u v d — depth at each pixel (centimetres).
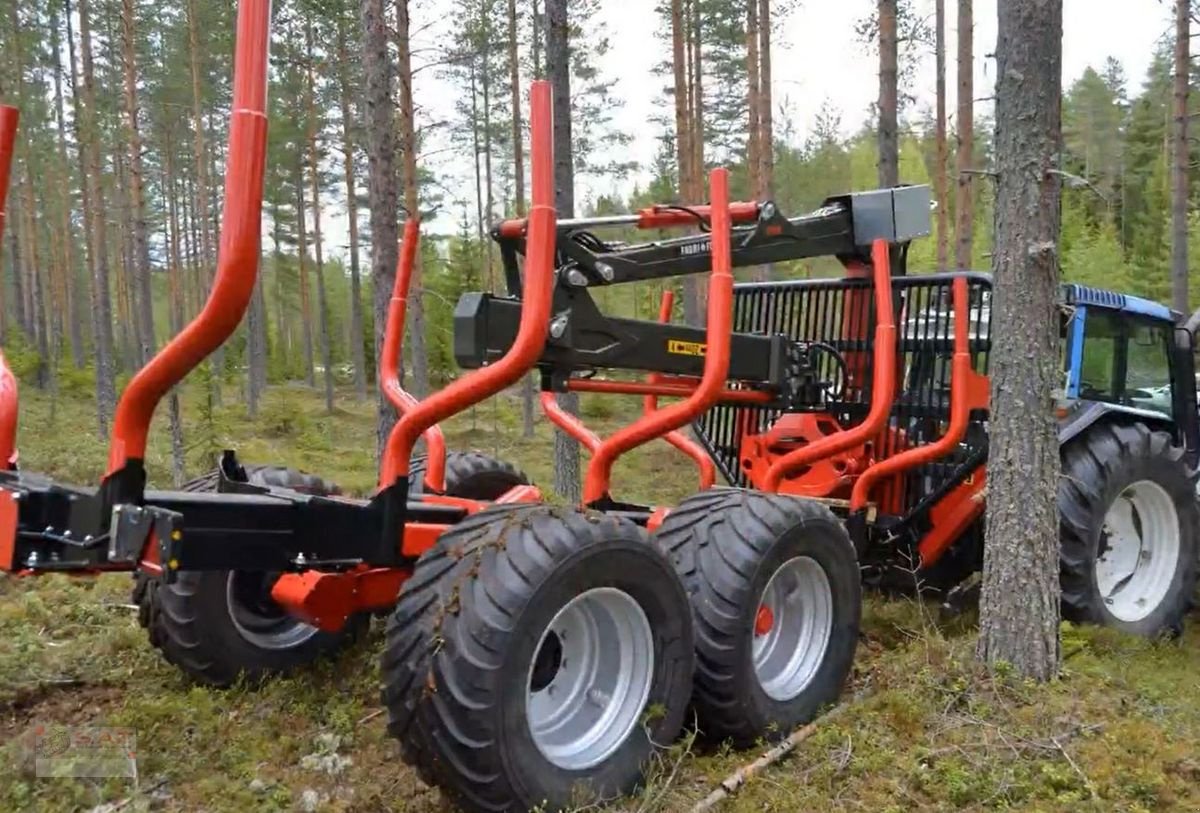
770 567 389
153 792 341
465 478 528
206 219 2655
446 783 304
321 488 453
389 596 378
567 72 892
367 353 3806
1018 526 430
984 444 529
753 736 386
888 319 495
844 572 430
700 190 2209
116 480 280
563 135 888
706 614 377
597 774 326
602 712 342
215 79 2494
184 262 4088
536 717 332
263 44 251
